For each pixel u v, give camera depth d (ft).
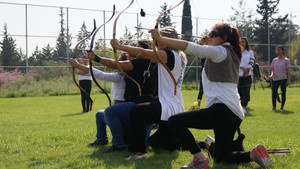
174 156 15.26
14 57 63.36
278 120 26.58
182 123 13.07
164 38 12.23
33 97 59.98
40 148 17.30
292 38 86.69
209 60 13.00
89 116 31.14
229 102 12.68
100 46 64.85
